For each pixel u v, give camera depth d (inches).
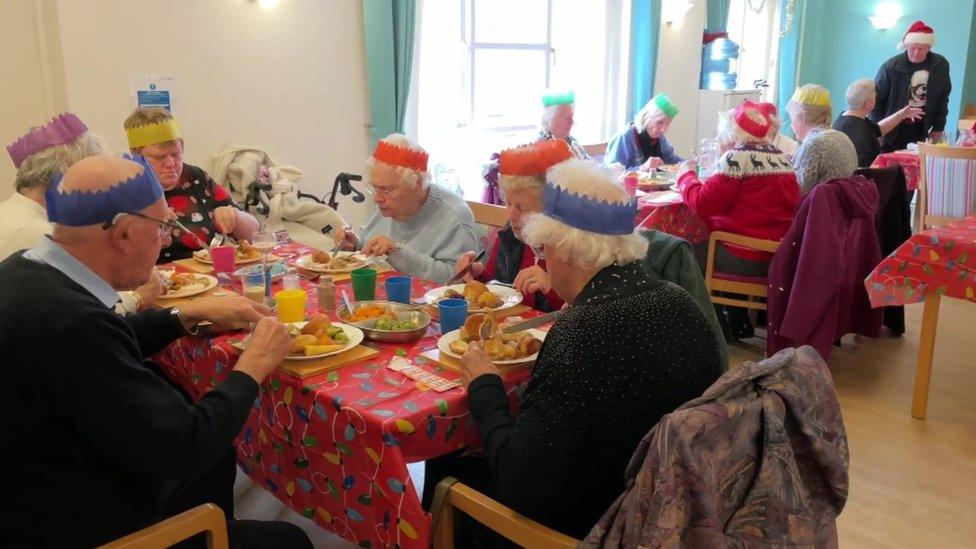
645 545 39.4
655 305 49.9
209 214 113.0
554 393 48.5
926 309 113.2
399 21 163.6
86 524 47.9
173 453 46.7
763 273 136.4
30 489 46.1
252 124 148.3
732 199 135.1
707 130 271.9
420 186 93.6
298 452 60.2
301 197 145.7
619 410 47.5
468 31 194.4
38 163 75.3
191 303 68.6
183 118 138.3
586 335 48.7
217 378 66.9
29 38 123.4
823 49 354.3
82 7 123.4
